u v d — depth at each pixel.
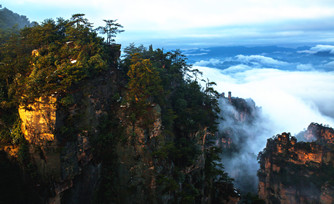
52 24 57.88
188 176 65.81
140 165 51.28
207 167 77.31
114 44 63.56
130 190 50.16
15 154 41.47
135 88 55.25
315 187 127.25
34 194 41.00
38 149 41.28
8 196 39.94
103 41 61.47
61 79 43.12
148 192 51.09
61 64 45.41
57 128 41.44
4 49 54.41
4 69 44.75
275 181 142.25
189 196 56.69
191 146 67.31
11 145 42.06
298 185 132.50
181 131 70.31
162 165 54.47
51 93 40.97
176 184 52.94
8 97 43.88
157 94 60.16
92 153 47.81
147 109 55.66
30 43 53.28
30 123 40.94
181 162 64.25
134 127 52.66
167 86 79.06
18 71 46.00
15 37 54.94
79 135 44.69
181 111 72.62
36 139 41.34
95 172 47.84
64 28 60.00
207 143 85.94
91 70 48.91
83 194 45.31
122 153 51.03
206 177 75.12
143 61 56.78
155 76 60.19
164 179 50.97
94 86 49.25
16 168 41.62
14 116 43.47
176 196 57.09
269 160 149.62
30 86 40.91
